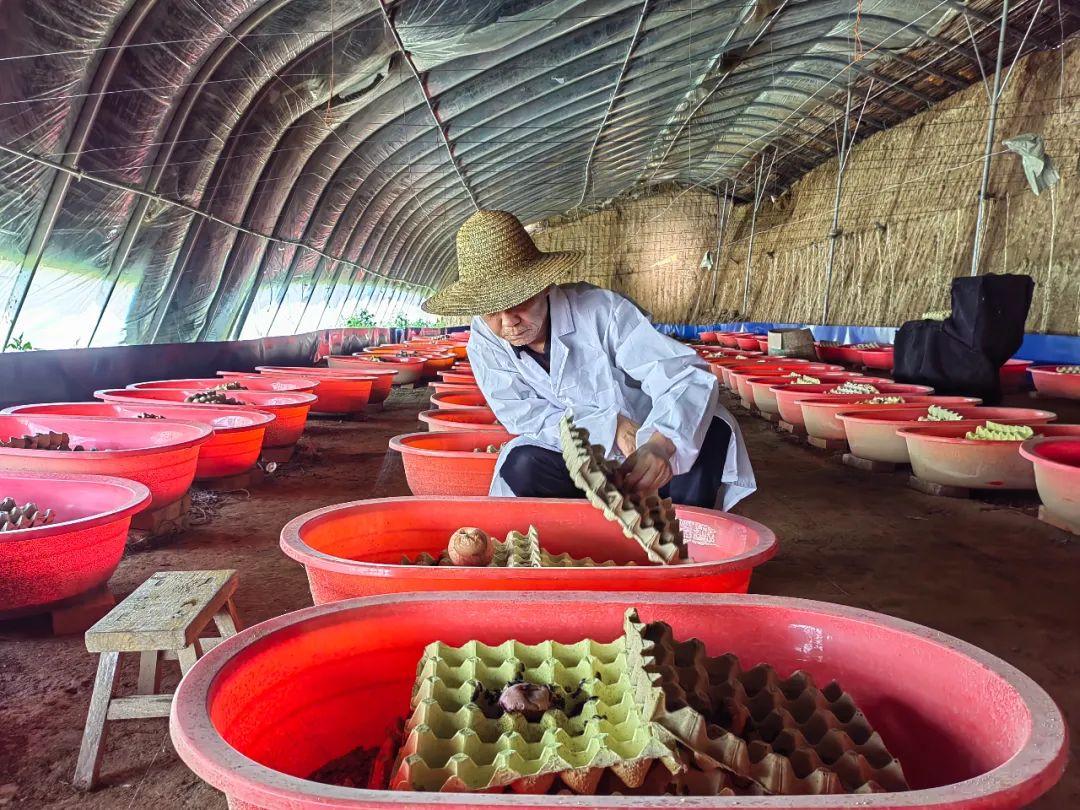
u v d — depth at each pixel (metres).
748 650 2.18
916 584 4.42
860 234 26.34
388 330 26.80
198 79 9.71
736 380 13.40
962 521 5.77
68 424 5.98
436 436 5.68
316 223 17.72
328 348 19.75
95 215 9.63
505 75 15.38
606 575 2.62
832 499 6.65
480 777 1.60
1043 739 1.44
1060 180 17.00
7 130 7.59
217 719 1.67
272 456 8.23
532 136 20.97
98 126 8.84
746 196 38.28
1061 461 5.70
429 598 2.18
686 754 1.60
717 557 3.38
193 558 4.92
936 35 18.16
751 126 28.80
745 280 36.22
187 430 5.74
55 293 9.63
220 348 12.80
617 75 17.83
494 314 3.31
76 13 7.35
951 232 20.95
